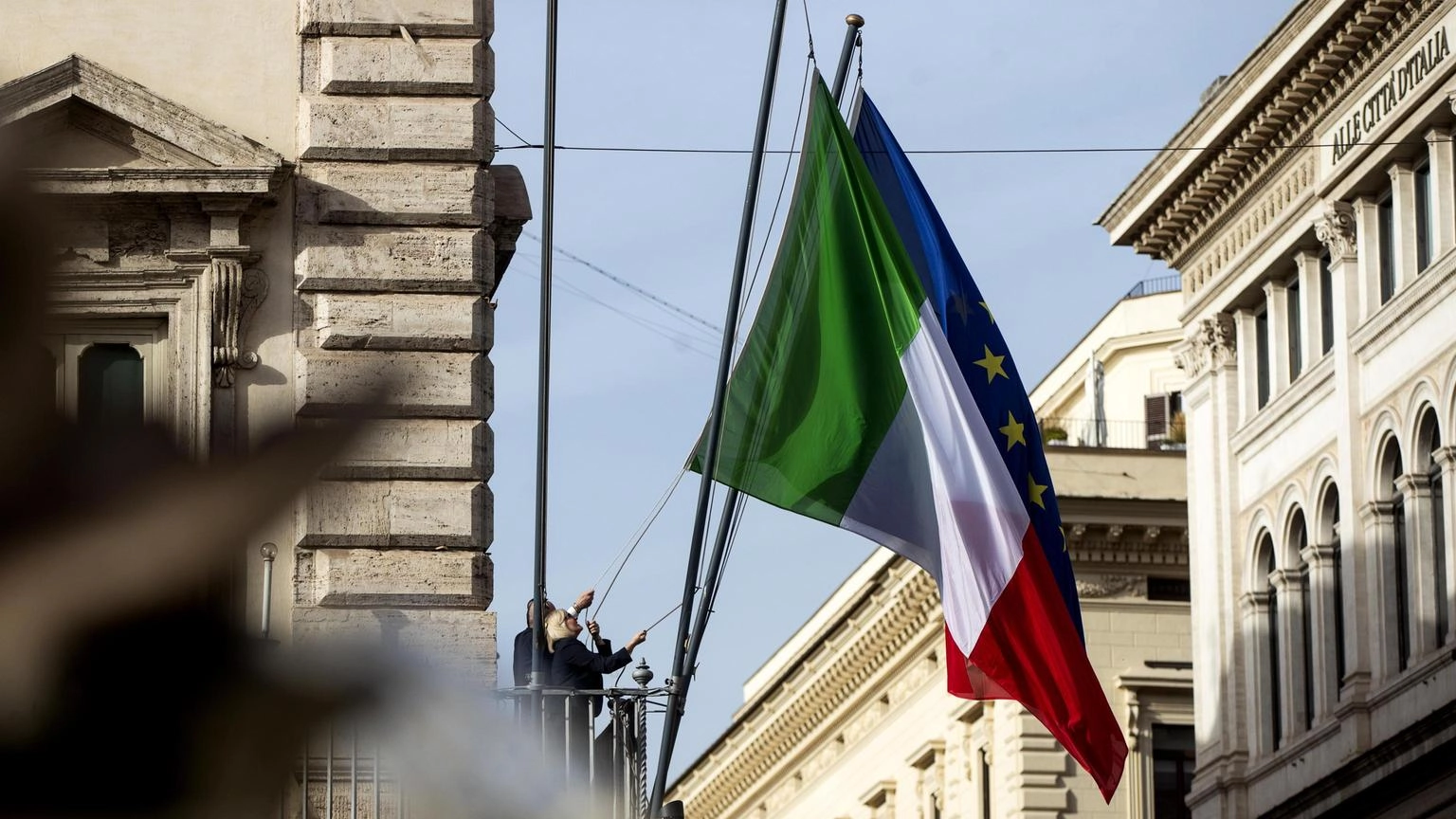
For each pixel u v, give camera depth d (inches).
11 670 77.2
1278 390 2960.1
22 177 77.9
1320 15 2664.9
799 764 4407.0
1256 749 2974.9
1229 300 3051.2
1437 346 2551.7
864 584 4062.5
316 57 989.2
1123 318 4387.3
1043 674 1082.7
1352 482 2726.4
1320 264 2878.9
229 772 79.0
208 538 80.0
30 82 937.5
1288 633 2898.6
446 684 90.8
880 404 1096.2
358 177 975.6
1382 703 2655.0
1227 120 2898.6
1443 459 2529.5
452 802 93.1
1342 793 2706.7
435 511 930.1
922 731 3735.2
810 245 1107.3
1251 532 3004.4
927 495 1095.0
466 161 987.3
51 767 77.0
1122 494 3395.7
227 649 80.0
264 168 952.3
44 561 77.8
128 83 949.2
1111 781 1090.1
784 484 1082.7
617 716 892.0
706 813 4982.8
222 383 946.7
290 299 964.0
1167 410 4286.4
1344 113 2733.8
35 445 78.1
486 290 974.4
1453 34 2517.2
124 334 945.5
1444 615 2571.4
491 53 1002.1
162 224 955.3
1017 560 1088.2
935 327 1098.1
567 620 940.0
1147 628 3378.4
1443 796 2518.5
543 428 965.8
